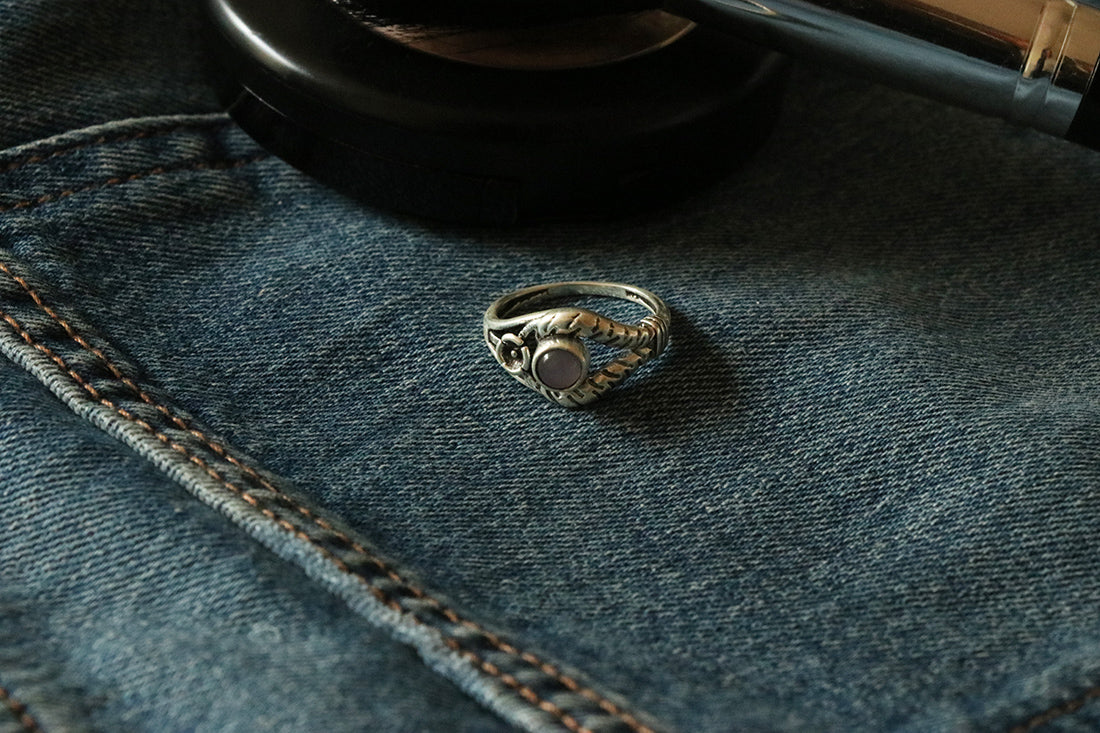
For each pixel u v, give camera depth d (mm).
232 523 209
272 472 217
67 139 240
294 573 205
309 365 227
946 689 199
